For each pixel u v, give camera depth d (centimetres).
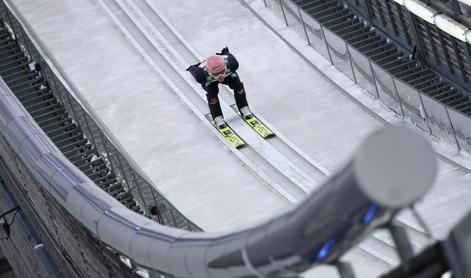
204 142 5059
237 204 4656
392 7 5862
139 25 6022
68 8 6269
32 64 5459
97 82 5619
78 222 4059
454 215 4397
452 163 4772
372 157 1672
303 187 4706
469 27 5216
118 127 5266
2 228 6038
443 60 5638
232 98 5356
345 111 5212
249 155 4931
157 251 2988
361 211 1759
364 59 5156
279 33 5847
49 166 4038
